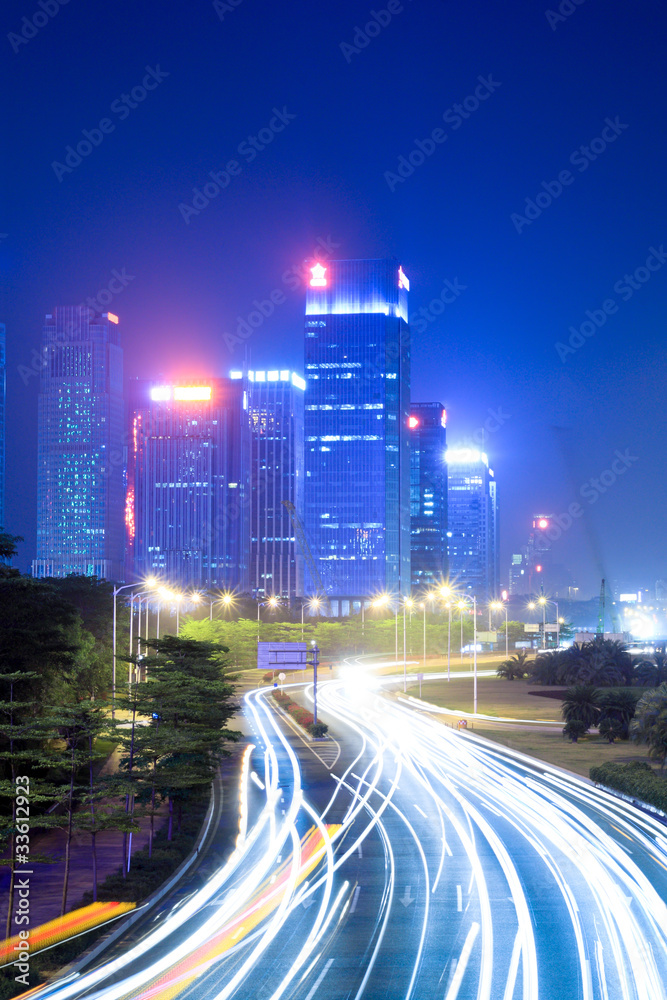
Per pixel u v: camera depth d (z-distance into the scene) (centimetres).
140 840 5512
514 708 12694
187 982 3105
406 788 6938
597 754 8644
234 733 6234
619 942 3450
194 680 5834
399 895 4119
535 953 3341
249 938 3566
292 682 17062
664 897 4041
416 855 4875
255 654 19400
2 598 6191
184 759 5375
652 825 5594
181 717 5941
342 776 7531
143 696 5522
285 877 4503
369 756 8631
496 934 3562
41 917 3994
